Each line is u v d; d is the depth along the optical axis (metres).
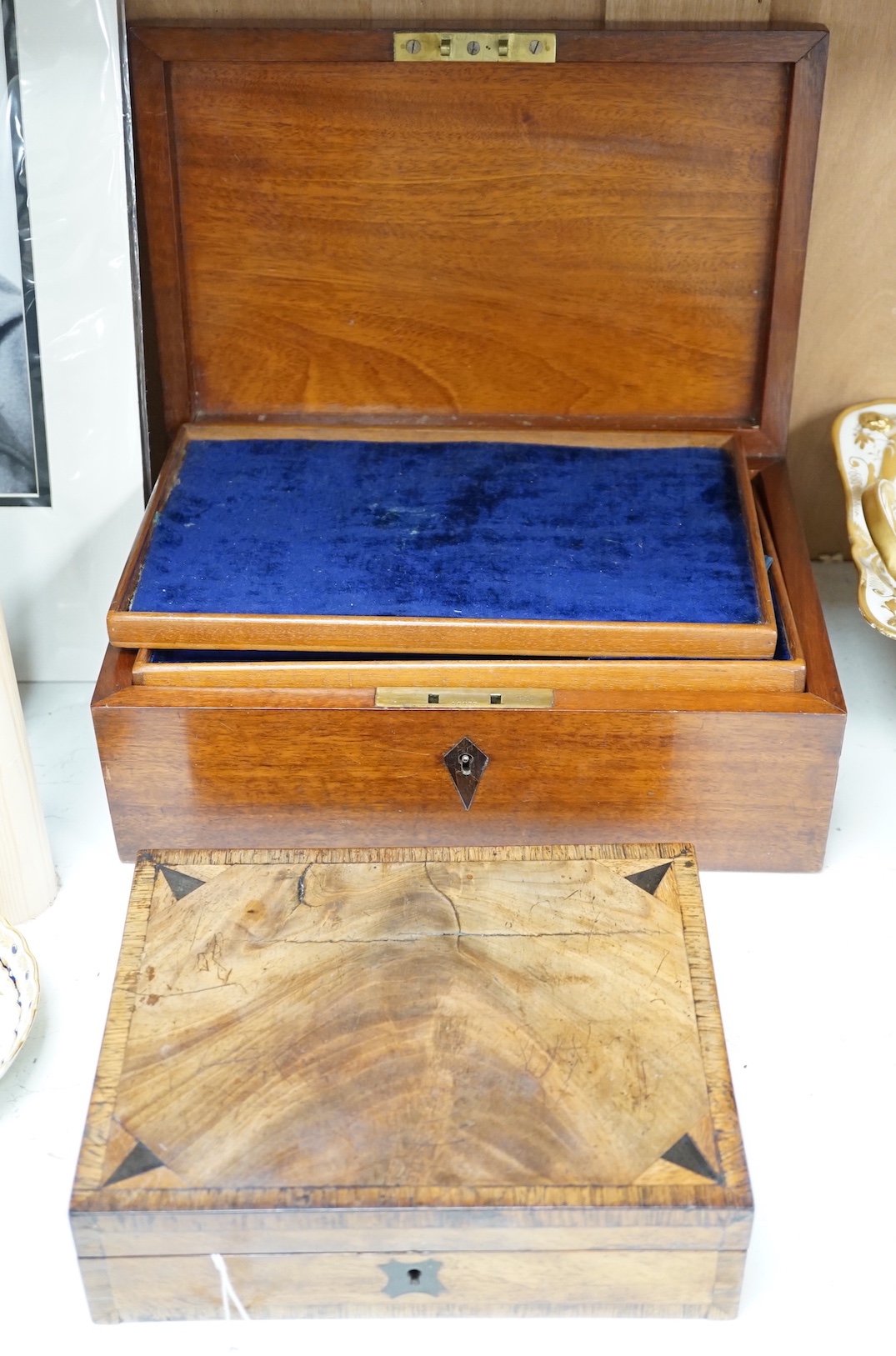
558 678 1.49
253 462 1.79
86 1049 1.44
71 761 1.79
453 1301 1.20
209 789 1.55
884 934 1.55
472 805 1.56
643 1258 1.16
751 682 1.49
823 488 2.07
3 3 1.61
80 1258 1.15
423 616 1.52
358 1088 1.20
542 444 1.83
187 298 1.80
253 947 1.32
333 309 1.81
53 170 1.67
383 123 1.69
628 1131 1.17
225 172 1.73
